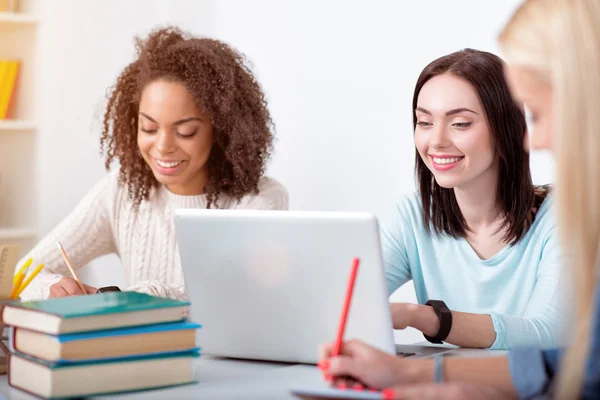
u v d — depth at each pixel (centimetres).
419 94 195
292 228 143
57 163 351
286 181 352
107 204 241
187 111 211
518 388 124
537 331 166
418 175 204
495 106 187
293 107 347
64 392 124
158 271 233
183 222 154
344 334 143
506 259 195
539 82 112
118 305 133
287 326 148
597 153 105
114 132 236
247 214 147
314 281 143
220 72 214
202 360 157
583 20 106
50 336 126
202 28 369
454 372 127
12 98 349
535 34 111
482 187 195
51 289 189
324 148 338
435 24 303
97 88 359
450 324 161
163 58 213
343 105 331
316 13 336
